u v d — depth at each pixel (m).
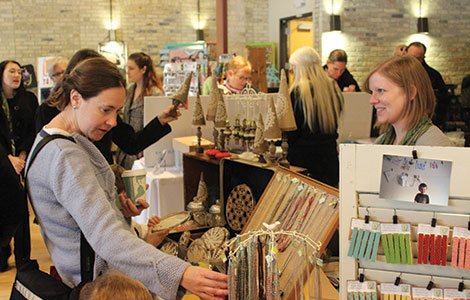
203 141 2.89
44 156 1.35
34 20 11.11
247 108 2.79
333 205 1.47
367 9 7.58
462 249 1.09
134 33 11.67
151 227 2.10
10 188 1.40
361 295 1.17
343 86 4.70
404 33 7.27
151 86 4.37
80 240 1.35
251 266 1.23
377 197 1.17
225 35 6.27
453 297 1.11
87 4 11.32
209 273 1.24
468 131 4.57
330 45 7.89
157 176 3.39
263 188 2.08
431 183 1.11
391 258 1.14
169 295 1.24
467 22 6.86
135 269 1.25
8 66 4.62
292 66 3.17
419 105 1.56
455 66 6.92
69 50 11.31
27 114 4.79
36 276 1.41
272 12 10.52
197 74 5.05
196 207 2.29
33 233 4.90
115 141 2.44
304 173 2.07
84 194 1.29
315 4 8.26
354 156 1.18
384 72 1.58
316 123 3.10
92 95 1.39
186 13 11.92
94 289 1.25
